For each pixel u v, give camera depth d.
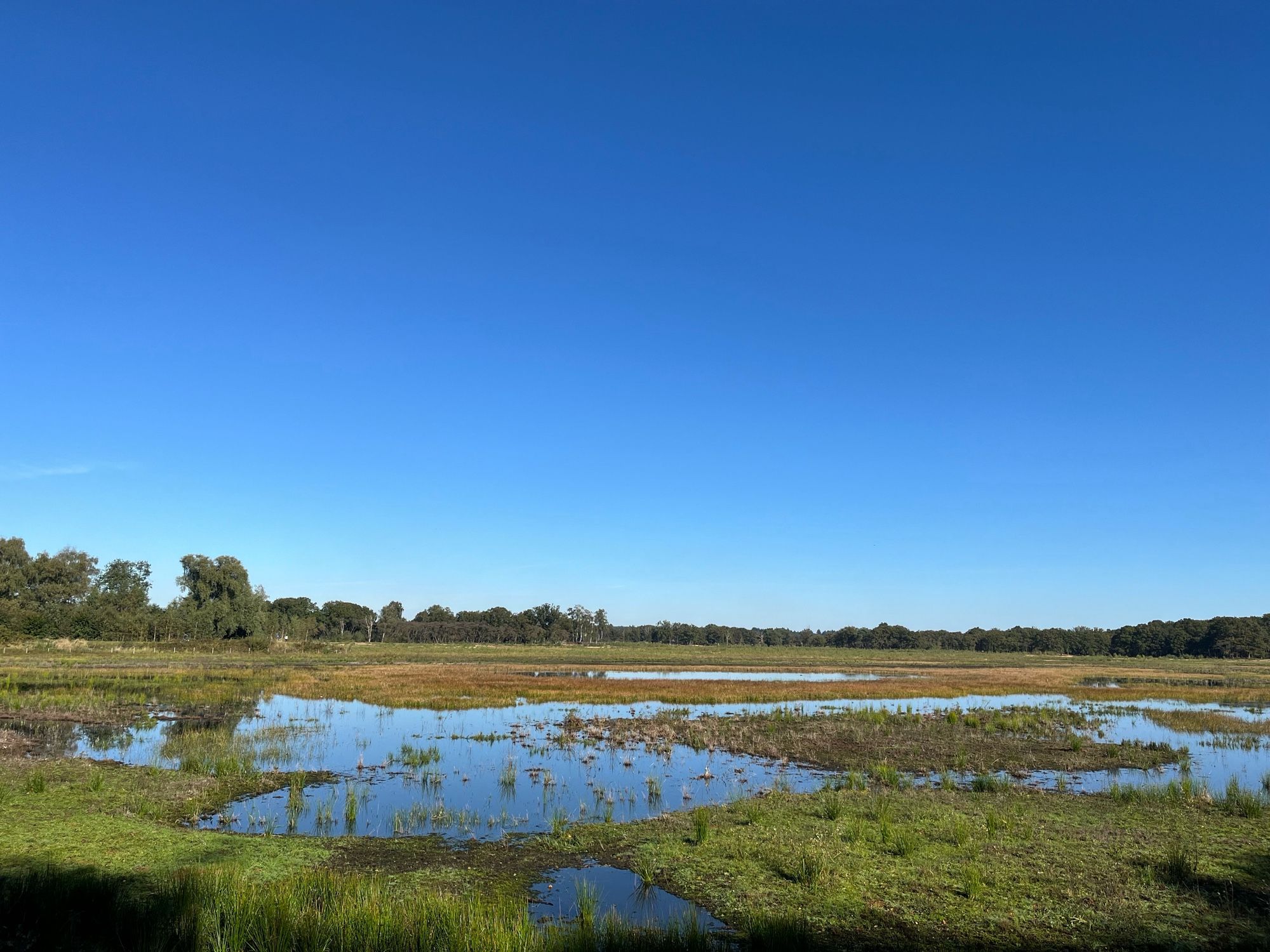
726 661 106.31
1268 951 10.13
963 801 18.22
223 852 13.56
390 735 28.70
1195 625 178.38
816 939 10.48
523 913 10.83
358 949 9.66
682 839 14.96
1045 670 89.69
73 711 32.56
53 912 10.44
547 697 43.00
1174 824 16.20
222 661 73.44
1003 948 10.26
